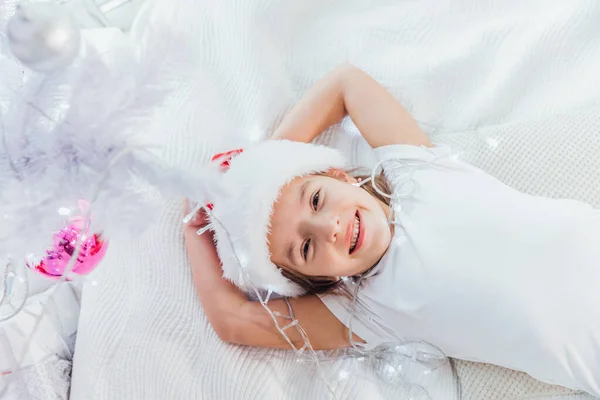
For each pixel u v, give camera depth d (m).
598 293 0.92
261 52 1.31
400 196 1.10
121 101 0.59
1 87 0.65
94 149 0.59
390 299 1.06
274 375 1.09
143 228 0.66
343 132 1.29
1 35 0.62
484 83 1.31
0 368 0.94
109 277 1.22
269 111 1.29
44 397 1.05
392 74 1.32
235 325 1.08
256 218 0.96
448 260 1.00
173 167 0.63
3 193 0.60
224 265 1.04
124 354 1.15
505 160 1.20
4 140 0.58
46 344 1.11
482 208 1.02
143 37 0.69
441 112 1.33
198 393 1.10
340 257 0.99
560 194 1.15
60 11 0.56
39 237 0.67
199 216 1.13
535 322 0.93
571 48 1.28
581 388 0.98
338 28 1.36
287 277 1.08
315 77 1.35
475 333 0.99
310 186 1.02
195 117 1.25
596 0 1.25
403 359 1.11
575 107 1.26
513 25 1.30
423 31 1.33
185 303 1.17
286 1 1.33
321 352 1.15
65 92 0.60
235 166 1.01
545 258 0.95
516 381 1.09
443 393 1.12
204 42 1.32
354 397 1.09
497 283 0.96
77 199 0.63
